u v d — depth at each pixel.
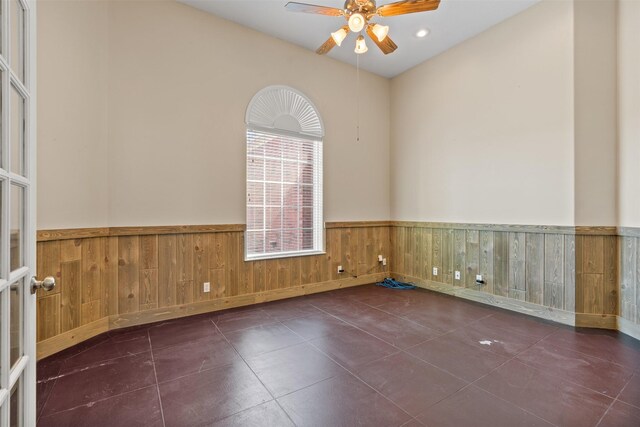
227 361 2.18
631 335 2.62
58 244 2.38
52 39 2.32
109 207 2.74
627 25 2.65
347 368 2.08
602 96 2.78
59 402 1.71
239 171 3.45
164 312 3.01
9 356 0.99
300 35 3.65
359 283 4.41
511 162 3.31
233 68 3.40
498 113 3.42
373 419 1.58
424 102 4.24
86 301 2.58
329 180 4.15
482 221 3.59
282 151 3.81
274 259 3.70
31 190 1.15
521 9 3.18
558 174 2.96
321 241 4.07
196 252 3.19
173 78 3.05
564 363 2.14
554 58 2.97
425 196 4.25
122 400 1.73
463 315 3.14
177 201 3.07
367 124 4.52
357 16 2.35
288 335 2.64
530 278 3.18
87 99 2.57
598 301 2.82
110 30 2.74
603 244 2.80
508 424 1.53
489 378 1.95
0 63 0.94
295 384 1.89
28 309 1.13
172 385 1.88
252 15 3.29
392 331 2.72
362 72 4.47
